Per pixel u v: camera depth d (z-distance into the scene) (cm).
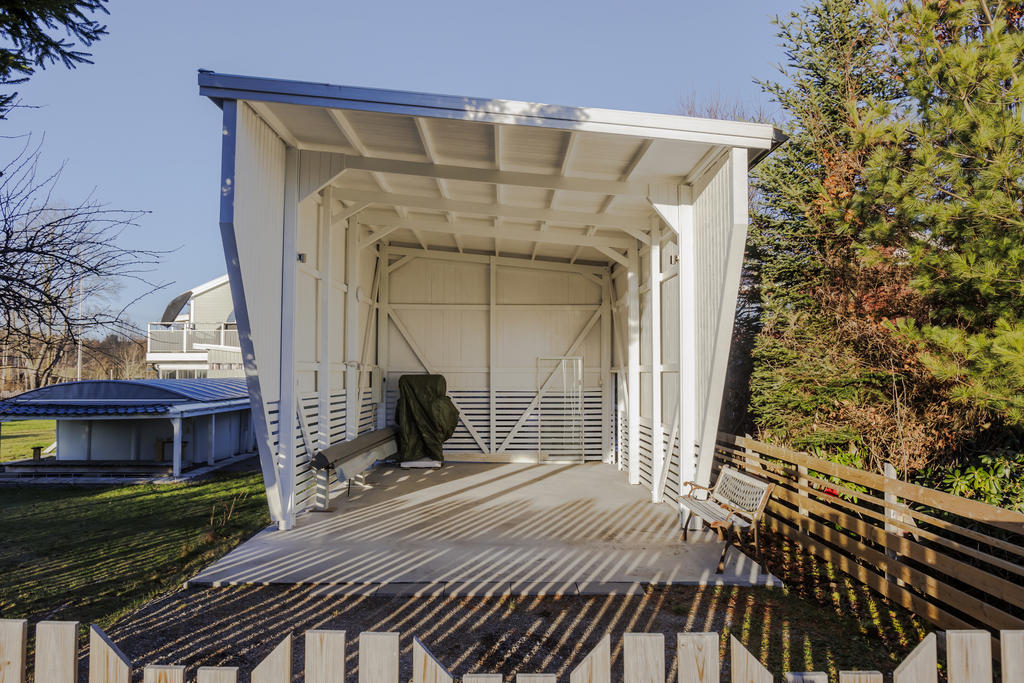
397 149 674
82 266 424
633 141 608
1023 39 520
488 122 561
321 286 797
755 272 923
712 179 638
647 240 866
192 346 2250
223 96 536
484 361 1269
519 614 438
